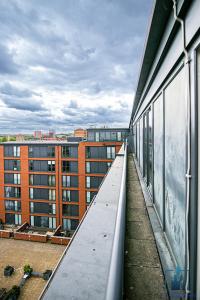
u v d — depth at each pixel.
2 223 28.03
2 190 27.88
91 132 28.30
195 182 1.46
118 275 0.69
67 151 26.20
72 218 26.50
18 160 27.17
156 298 1.69
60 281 0.73
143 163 6.23
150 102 4.36
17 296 12.14
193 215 1.47
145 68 3.73
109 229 1.13
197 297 1.43
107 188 2.13
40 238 19.84
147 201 4.07
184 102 1.72
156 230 2.83
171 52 2.13
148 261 2.18
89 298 0.65
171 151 2.28
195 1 1.38
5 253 17.55
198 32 1.36
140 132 7.70
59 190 26.50
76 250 0.92
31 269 14.53
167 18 2.08
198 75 1.45
